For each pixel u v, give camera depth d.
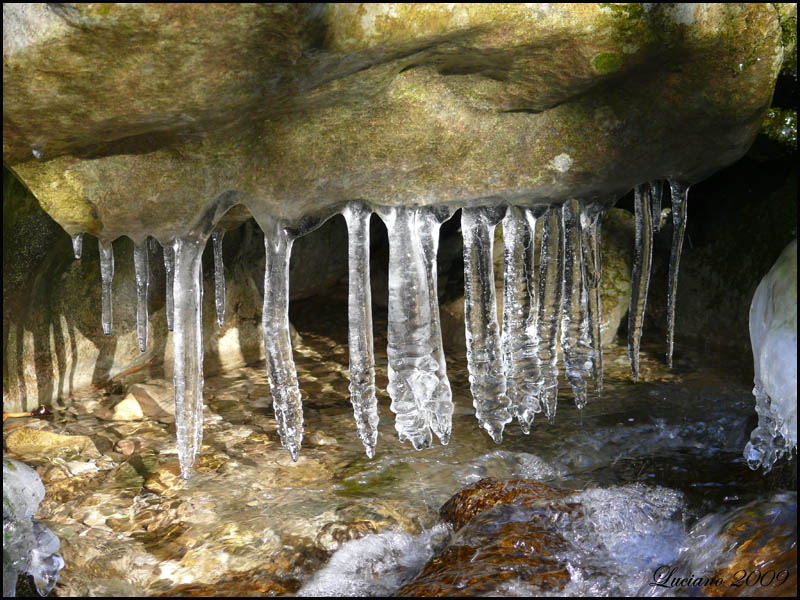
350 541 2.62
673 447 3.42
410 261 2.85
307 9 2.07
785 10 3.47
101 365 4.19
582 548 2.42
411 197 2.77
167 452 3.42
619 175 2.88
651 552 2.42
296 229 2.82
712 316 4.70
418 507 2.89
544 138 2.73
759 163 4.62
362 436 2.92
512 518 2.57
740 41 2.54
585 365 3.18
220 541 2.68
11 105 2.20
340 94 2.43
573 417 3.74
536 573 2.27
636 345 3.25
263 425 3.74
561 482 3.12
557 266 3.04
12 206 3.67
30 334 3.87
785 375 2.53
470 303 2.99
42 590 2.38
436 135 2.63
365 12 2.14
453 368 4.52
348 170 2.65
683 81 2.63
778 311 2.62
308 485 3.11
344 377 4.45
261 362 4.72
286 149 2.56
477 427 3.66
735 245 4.64
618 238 5.05
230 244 4.68
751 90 2.67
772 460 2.80
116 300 4.19
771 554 2.15
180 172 2.59
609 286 4.88
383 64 2.34
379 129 2.58
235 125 2.43
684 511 2.71
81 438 3.53
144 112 2.27
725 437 3.50
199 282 2.88
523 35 2.34
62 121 2.28
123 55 2.10
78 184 2.59
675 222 3.11
